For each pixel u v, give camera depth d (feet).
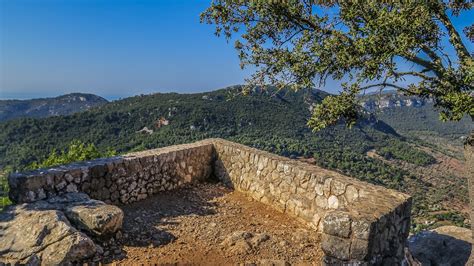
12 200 17.79
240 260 15.24
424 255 21.58
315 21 18.83
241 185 26.04
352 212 12.25
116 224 16.21
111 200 21.35
